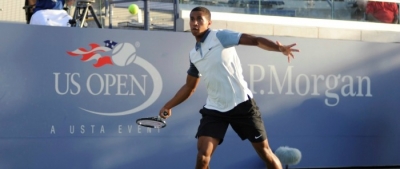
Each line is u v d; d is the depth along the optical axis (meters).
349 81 14.02
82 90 12.12
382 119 14.30
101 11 15.70
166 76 12.68
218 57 9.46
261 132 9.73
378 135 14.26
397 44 14.45
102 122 12.24
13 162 11.68
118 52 12.37
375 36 15.30
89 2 13.82
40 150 11.84
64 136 11.99
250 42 9.29
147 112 12.55
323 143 13.79
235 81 9.59
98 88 12.23
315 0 15.23
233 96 9.59
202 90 12.90
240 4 14.64
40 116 11.84
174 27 14.02
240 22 14.17
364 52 14.14
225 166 13.07
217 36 9.45
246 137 9.84
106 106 12.27
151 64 12.58
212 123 9.66
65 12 13.94
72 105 12.05
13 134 11.67
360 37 15.16
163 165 12.64
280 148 12.98
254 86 13.22
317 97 13.74
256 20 14.70
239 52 13.10
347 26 15.45
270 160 9.91
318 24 15.17
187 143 12.80
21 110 11.73
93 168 12.18
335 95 13.91
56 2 13.94
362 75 14.14
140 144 12.48
